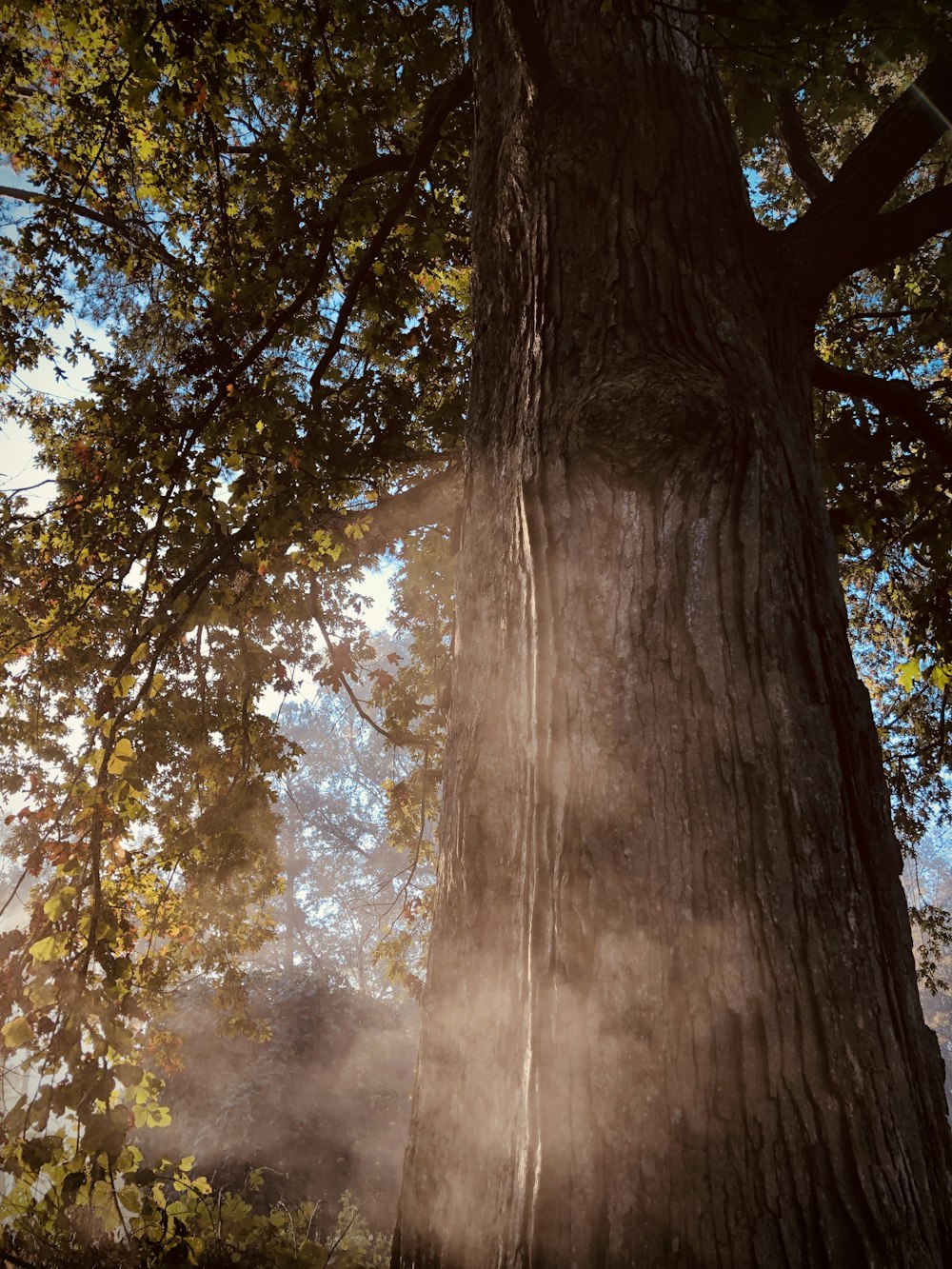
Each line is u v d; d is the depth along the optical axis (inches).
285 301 264.2
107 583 261.4
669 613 69.4
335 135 211.0
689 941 56.2
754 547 74.1
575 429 80.3
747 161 346.3
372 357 256.2
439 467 245.6
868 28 108.0
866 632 374.0
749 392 86.5
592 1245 47.8
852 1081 53.5
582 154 104.1
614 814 61.1
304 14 217.0
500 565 81.5
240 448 217.2
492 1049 60.1
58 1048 116.7
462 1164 57.8
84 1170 114.3
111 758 146.2
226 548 216.2
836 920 59.5
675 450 77.5
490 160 122.3
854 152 112.9
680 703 65.4
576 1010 54.9
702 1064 52.4
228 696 272.7
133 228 334.3
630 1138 50.4
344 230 226.7
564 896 59.4
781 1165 49.9
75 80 323.6
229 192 299.3
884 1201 50.0
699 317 91.7
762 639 69.9
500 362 99.1
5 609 267.3
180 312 326.6
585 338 89.4
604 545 73.3
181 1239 121.8
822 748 66.9
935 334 257.0
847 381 152.5
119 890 213.6
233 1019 276.4
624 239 96.5
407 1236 58.6
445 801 76.4
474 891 67.1
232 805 243.6
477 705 75.7
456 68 231.6
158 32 209.5
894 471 218.7
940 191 111.6
